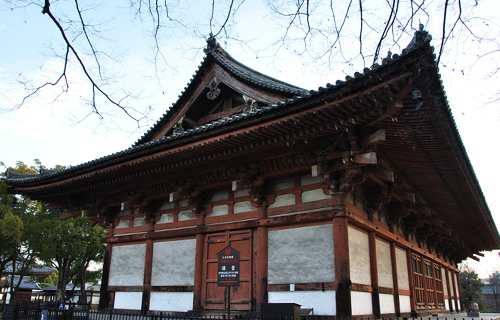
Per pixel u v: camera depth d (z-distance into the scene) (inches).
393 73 303.4
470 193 617.9
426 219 735.1
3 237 1381.6
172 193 571.8
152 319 444.1
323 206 462.6
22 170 1510.8
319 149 436.8
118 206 692.7
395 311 570.3
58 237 1400.1
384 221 595.2
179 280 565.6
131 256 647.1
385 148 459.8
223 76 632.4
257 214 516.4
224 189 565.6
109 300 651.5
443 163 499.5
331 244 452.4
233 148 464.4
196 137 453.4
